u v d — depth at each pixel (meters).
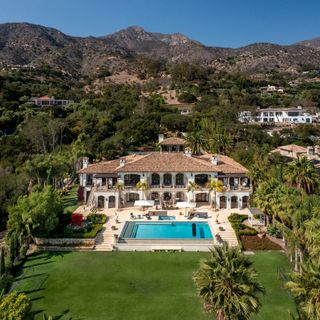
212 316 28.33
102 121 122.44
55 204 47.72
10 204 56.56
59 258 41.44
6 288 33.56
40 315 28.88
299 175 57.75
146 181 62.31
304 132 123.69
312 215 34.84
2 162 81.50
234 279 20.64
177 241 44.81
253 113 150.50
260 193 47.22
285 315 28.38
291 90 199.62
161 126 128.12
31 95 161.38
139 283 34.62
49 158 72.75
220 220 53.72
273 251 42.72
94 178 64.44
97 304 30.61
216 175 62.47
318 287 20.64
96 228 48.81
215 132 103.56
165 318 28.22
